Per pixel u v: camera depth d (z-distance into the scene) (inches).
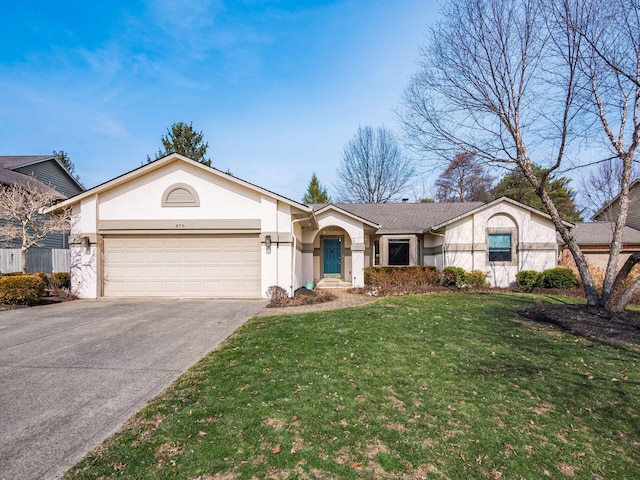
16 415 147.3
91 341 257.6
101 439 129.7
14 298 402.6
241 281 480.4
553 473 117.0
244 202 479.2
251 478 109.4
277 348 235.0
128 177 468.1
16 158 874.1
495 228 610.5
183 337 269.1
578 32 360.8
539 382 185.3
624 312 335.9
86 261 471.8
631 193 823.1
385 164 1321.4
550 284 555.2
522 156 421.7
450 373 195.2
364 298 496.7
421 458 121.6
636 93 348.8
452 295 489.4
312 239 640.4
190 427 136.8
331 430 136.3
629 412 156.7
